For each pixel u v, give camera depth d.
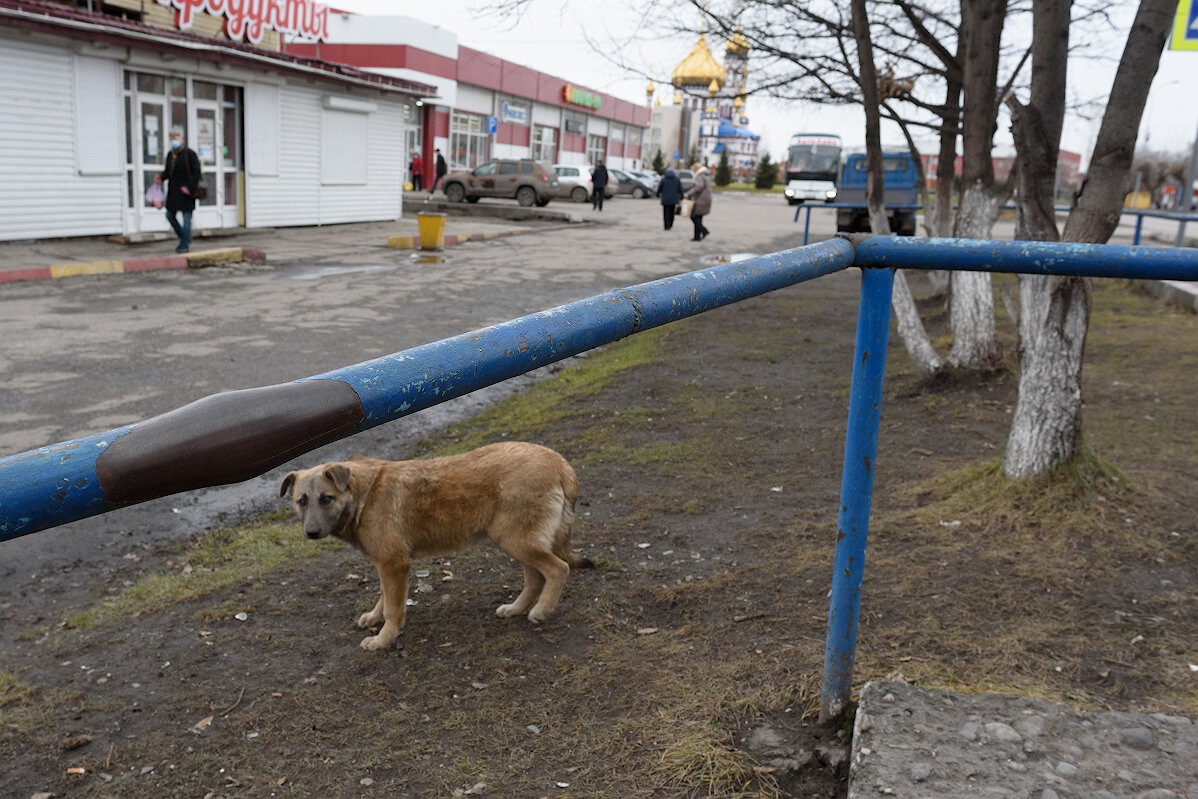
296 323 11.48
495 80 49.03
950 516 4.88
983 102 8.49
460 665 3.73
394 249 20.31
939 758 2.49
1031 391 5.00
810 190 43.31
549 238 24.27
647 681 3.49
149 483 0.83
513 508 3.96
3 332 10.34
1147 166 52.25
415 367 1.12
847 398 7.89
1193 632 3.63
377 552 3.84
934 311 12.44
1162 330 10.88
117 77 18.38
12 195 16.78
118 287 13.86
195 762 3.12
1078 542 4.45
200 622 4.20
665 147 89.75
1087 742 2.58
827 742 2.90
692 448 6.62
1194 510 4.81
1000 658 3.41
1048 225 5.27
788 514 5.27
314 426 0.98
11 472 0.75
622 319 1.47
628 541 4.98
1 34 16.06
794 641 3.69
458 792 2.88
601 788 2.85
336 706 3.45
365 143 26.47
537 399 8.45
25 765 3.14
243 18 23.17
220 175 21.66
